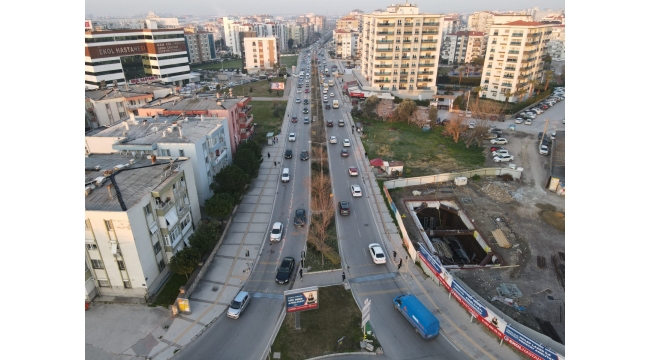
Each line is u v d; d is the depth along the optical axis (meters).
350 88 141.38
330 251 47.78
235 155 68.25
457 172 71.00
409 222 55.16
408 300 36.91
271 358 33.00
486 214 57.62
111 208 36.41
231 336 35.38
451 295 40.12
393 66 132.88
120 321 36.91
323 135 94.56
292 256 47.09
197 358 33.06
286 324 36.72
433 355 33.25
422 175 70.94
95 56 127.81
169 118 67.44
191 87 151.62
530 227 54.25
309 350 33.81
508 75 126.62
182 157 49.84
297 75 189.50
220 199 50.91
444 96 133.50
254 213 57.09
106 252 37.72
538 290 41.78
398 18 126.25
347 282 42.53
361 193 62.72
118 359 32.88
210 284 42.12
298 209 57.22
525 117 109.94
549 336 35.16
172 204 43.78
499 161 77.31
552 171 69.25
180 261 39.84
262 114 116.06
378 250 46.19
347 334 35.50
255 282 42.53
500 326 34.06
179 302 37.41
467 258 54.41
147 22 146.50
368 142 89.12
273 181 68.38
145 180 42.59
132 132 58.22
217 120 65.31
